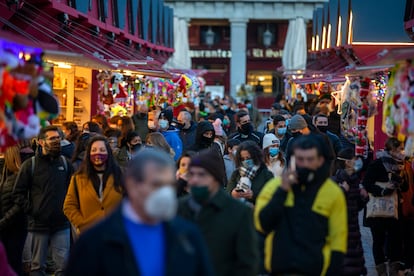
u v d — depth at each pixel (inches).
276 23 2878.9
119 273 224.5
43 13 681.6
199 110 1320.1
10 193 478.0
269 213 320.8
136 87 886.4
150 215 222.5
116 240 225.3
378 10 930.7
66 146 563.2
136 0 1288.1
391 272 512.7
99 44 941.8
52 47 345.4
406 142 379.6
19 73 313.4
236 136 673.6
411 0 892.0
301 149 319.9
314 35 1635.1
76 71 893.2
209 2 2650.1
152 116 685.9
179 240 228.5
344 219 326.0
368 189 501.7
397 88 362.3
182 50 2185.0
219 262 289.4
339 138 704.4
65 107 882.8
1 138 303.7
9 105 308.5
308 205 322.0
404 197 506.3
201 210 294.8
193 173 296.7
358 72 532.7
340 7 1118.4
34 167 470.9
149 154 233.5
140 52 1277.1
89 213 427.8
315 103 1039.6
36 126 319.6
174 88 1138.7
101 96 828.0
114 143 565.3
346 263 412.5
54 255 479.2
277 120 675.4
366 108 595.8
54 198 470.6
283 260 320.2
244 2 2655.0
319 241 321.4
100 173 430.3
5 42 306.7
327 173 325.1
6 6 590.2
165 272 225.9
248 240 291.9
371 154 726.5
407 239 509.7
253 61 2874.0
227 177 563.2
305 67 1711.4
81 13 813.2
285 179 316.5
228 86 2883.9
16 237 479.2
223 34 2923.2
